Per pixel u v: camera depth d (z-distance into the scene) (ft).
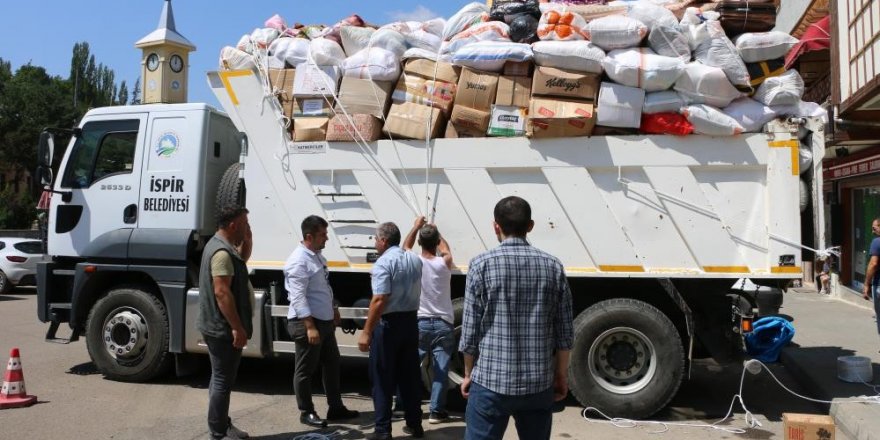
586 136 19.36
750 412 21.16
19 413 20.12
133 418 19.71
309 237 18.69
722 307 19.85
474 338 11.24
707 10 19.71
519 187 19.86
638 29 18.54
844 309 46.88
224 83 22.22
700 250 19.01
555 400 11.68
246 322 17.38
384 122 20.86
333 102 21.25
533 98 19.34
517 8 20.38
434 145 20.34
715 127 18.57
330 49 21.17
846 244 53.31
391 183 20.76
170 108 23.86
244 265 17.51
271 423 19.49
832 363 26.30
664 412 20.86
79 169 24.77
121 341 23.58
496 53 19.47
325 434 18.45
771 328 26.66
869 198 49.01
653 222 19.19
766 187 18.71
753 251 18.76
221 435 17.26
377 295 17.46
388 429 17.79
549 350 11.16
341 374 26.43
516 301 11.00
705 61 18.67
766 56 18.58
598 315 19.58
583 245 19.51
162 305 23.29
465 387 11.73
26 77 149.28
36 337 33.91
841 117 33.65
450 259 19.69
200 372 25.50
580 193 19.45
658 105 18.78
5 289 55.83
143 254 23.09
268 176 21.86
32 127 140.67
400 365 18.20
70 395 22.18
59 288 25.18
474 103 19.90
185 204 23.17
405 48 21.15
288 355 29.63
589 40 19.26
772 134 18.63
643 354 19.80
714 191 18.94
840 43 33.50
